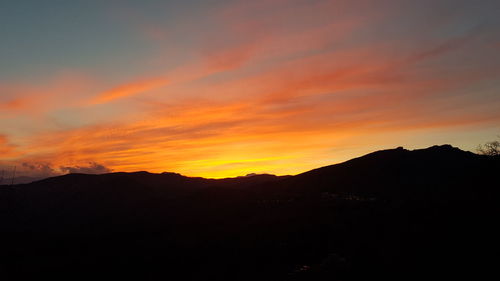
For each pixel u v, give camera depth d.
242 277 37.88
